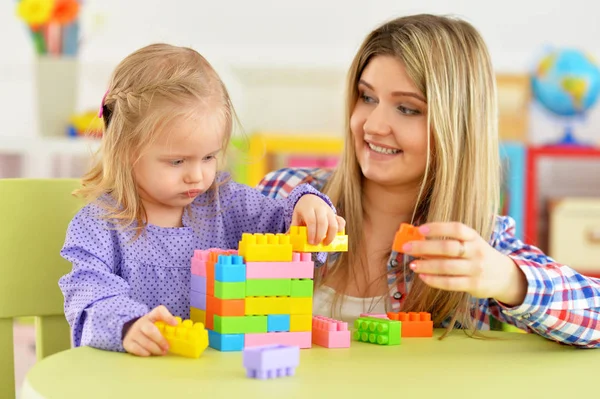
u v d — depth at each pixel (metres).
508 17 3.37
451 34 1.20
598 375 0.81
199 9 3.38
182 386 0.71
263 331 0.87
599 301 0.97
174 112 1.00
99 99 3.23
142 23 3.36
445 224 0.87
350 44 3.41
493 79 1.24
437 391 0.72
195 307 0.92
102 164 1.11
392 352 0.89
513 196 2.87
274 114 3.39
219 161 1.13
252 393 0.69
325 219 0.94
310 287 0.89
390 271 1.22
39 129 2.92
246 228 1.17
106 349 0.85
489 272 0.89
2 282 1.07
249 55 3.39
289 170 1.41
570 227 2.96
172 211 1.11
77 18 2.95
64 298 1.00
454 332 1.04
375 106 1.20
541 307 0.93
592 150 2.88
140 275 1.06
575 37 3.37
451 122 1.17
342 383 0.74
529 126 3.35
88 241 1.01
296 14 3.40
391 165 1.18
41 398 0.67
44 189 1.09
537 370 0.82
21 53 3.29
